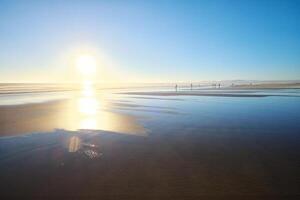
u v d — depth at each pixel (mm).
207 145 15156
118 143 15656
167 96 57500
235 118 24812
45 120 23672
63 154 13531
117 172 11031
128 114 27984
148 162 12211
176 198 8789
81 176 10664
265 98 48406
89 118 25094
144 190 9359
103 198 8836
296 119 24062
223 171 11055
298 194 9023
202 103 39969
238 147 14703
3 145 15188
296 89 92938
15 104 38188
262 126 20719
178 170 11195
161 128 20125
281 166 11617
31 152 13867
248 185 9719
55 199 8812
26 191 9391
